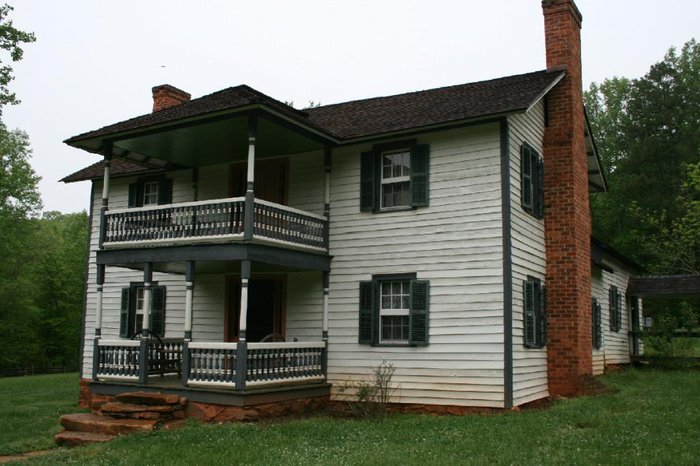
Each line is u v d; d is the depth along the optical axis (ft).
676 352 82.12
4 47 63.77
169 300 59.26
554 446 29.71
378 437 34.04
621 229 146.82
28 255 140.67
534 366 47.60
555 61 53.98
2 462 32.40
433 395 45.21
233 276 55.47
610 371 68.08
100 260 49.11
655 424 34.09
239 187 56.24
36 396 65.77
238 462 29.04
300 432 35.99
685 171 133.28
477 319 44.37
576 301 50.08
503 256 43.93
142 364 45.68
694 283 81.82
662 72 150.61
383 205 49.75
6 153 129.49
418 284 46.60
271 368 44.01
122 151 53.67
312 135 47.75
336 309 49.96
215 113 43.32
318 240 49.47
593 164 64.49
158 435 36.63
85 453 33.40
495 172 44.98
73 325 160.35
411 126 46.70
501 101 45.75
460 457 27.96
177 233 46.01
